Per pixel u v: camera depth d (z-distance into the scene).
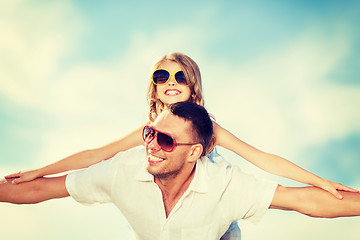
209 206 2.42
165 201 2.49
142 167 2.46
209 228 2.49
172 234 2.46
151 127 2.36
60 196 2.55
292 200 2.41
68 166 2.93
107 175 2.47
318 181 2.87
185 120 2.35
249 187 2.44
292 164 3.16
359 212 2.40
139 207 2.47
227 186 2.44
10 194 2.51
